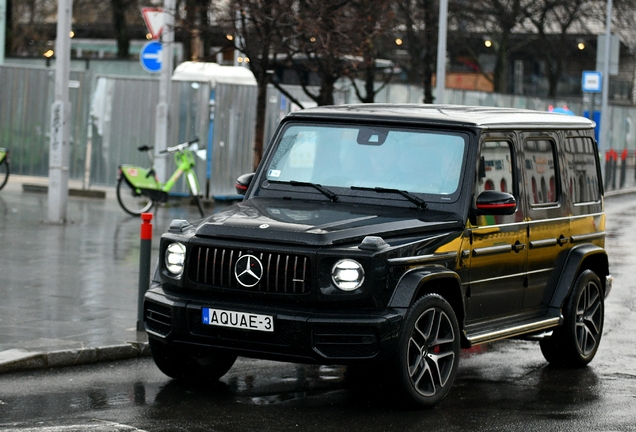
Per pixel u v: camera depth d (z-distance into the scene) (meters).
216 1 26.28
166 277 8.75
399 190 9.31
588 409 8.97
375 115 9.83
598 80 41.81
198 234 8.58
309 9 23.12
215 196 27.25
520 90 70.06
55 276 14.87
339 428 7.95
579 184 11.34
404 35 40.72
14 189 28.11
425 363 8.65
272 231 8.34
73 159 28.61
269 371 10.16
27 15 56.44
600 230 11.71
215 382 9.55
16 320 11.68
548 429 8.19
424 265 8.64
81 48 54.62
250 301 8.34
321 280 8.14
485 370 10.73
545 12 57.97
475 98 46.00
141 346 10.66
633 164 57.78
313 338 8.12
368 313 8.18
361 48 23.88
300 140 9.97
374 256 8.16
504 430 8.10
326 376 9.97
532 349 12.09
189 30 26.47
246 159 28.05
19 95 29.45
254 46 25.11
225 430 7.71
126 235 19.80
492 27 56.94
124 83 28.05
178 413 8.23
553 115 11.20
